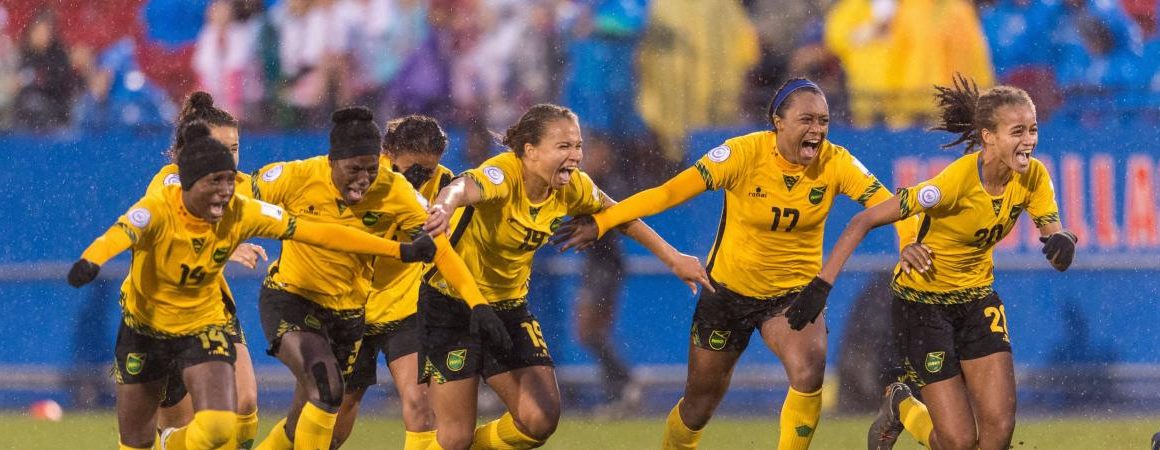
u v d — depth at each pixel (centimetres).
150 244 1759
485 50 3838
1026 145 1905
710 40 3756
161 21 3941
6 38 3875
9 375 3494
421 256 1869
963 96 2022
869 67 3816
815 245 2130
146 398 1898
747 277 2127
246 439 2150
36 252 3531
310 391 1975
